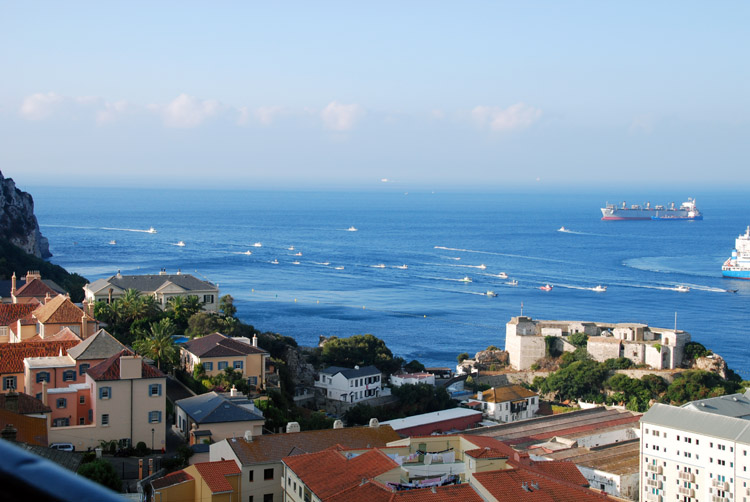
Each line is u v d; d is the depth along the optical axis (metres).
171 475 105.19
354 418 194.12
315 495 92.44
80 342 151.25
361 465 96.56
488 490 89.38
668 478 147.75
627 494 148.88
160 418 133.75
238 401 149.62
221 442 113.94
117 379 131.25
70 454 101.81
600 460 159.62
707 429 143.00
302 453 110.94
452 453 105.44
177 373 182.12
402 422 188.12
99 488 7.21
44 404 129.88
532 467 106.44
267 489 106.81
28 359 144.88
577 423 194.62
